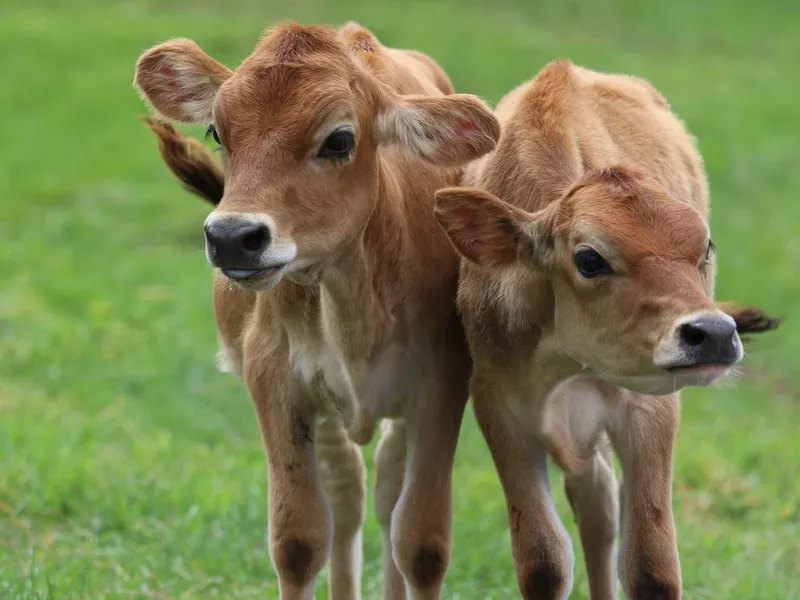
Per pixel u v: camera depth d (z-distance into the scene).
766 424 16.05
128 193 25.00
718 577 10.47
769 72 36.34
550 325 8.07
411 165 8.88
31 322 17.45
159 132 9.52
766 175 28.20
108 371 16.02
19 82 30.98
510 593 10.07
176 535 10.49
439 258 8.80
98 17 36.62
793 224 25.53
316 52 7.78
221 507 11.21
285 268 7.52
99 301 18.66
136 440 13.29
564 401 8.38
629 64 34.97
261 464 13.02
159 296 19.33
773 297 21.38
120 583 9.47
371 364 8.52
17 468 11.55
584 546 9.21
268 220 7.28
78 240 22.19
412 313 8.62
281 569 8.60
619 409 8.34
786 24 41.19
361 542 9.79
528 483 8.47
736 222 25.55
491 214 7.95
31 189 24.75
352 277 8.18
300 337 8.59
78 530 10.53
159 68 8.39
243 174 7.44
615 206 7.43
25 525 10.58
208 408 15.21
